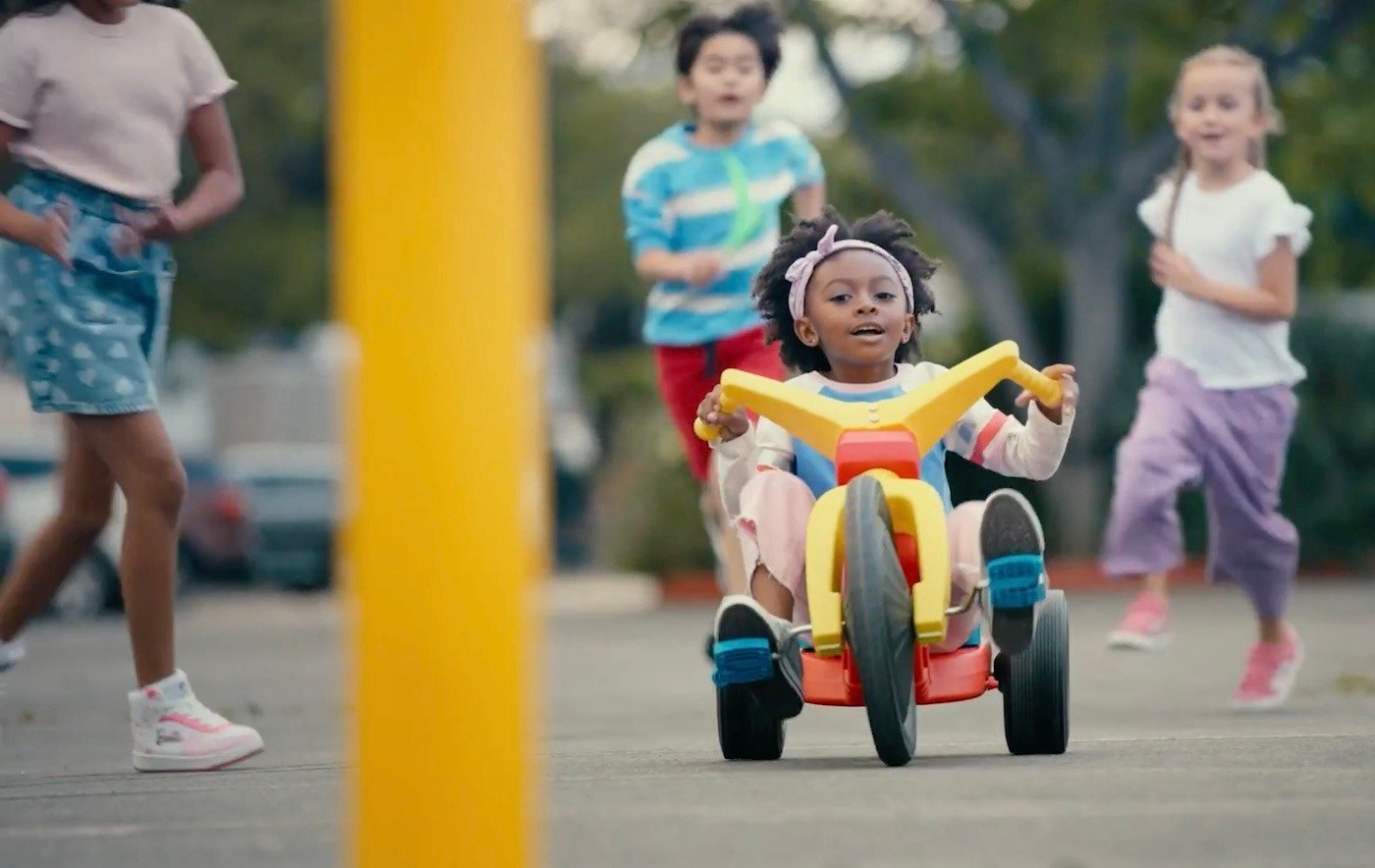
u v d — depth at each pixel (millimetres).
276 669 13234
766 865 4156
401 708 3535
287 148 40062
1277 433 8664
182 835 4863
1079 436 21609
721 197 9273
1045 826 4574
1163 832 4484
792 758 6340
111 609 22297
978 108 22266
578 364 44562
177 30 6801
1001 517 5453
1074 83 21422
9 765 7223
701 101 9367
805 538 5863
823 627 5531
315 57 39000
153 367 6754
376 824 3559
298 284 39156
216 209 6793
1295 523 21266
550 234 43562
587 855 4312
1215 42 20438
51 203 6543
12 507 22203
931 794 5129
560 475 37844
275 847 4578
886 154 21938
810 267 6383
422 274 3449
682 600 21453
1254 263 8719
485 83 3469
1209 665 11500
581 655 13773
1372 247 26000
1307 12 20531
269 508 27500
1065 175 21688
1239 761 5898
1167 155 21328
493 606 3535
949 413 5984
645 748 7062
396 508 3494
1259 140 8914
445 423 3477
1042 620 6145
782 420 6039
